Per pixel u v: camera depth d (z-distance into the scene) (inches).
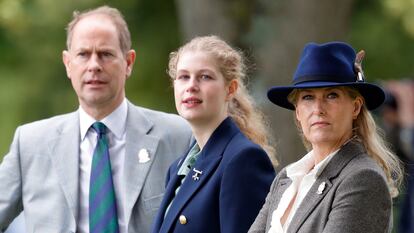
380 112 874.1
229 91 532.4
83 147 595.2
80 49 584.1
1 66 1517.0
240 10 1011.3
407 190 832.9
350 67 462.9
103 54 584.4
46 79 1514.5
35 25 1408.7
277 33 994.7
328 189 448.1
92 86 583.2
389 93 870.4
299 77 464.1
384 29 1434.5
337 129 456.4
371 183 435.8
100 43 582.9
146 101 1429.6
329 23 984.9
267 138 560.1
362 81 462.3
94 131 595.2
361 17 1438.2
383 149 461.4
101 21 588.4
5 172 604.1
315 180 455.2
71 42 589.0
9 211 601.3
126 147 591.8
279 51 992.2
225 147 516.1
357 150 454.6
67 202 584.4
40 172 596.7
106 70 584.1
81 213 585.0
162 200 536.7
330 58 461.4
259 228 480.1
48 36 1455.5
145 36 1398.9
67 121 605.0
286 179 483.5
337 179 447.8
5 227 606.9
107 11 595.5
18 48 1498.5
